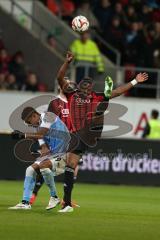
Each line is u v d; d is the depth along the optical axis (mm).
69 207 37000
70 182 36812
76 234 29312
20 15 78875
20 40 75500
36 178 38344
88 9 77438
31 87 70062
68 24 79500
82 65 69250
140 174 62062
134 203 45688
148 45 74625
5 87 69875
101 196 50531
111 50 76750
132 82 37125
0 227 30688
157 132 65250
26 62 75312
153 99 71125
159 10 78500
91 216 35938
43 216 34844
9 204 40656
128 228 31797
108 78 36375
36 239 27703
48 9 79875
